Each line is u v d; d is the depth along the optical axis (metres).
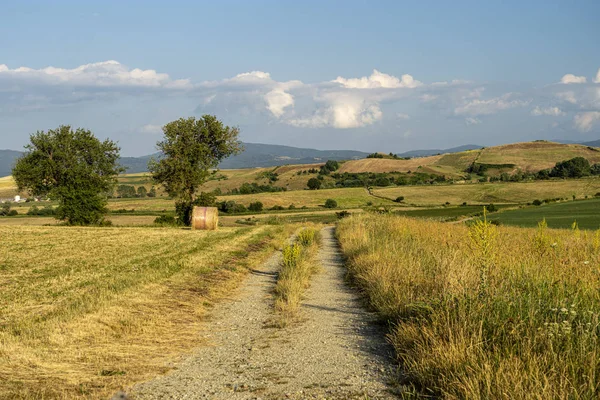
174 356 8.46
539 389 5.23
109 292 12.95
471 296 8.71
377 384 6.71
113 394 6.45
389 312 10.35
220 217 74.56
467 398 5.44
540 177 139.38
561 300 8.23
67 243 28.53
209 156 52.19
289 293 13.48
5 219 69.06
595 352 5.98
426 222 35.81
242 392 6.61
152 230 39.12
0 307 11.62
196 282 15.53
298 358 8.19
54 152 50.47
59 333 9.23
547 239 15.05
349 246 24.28
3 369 7.27
